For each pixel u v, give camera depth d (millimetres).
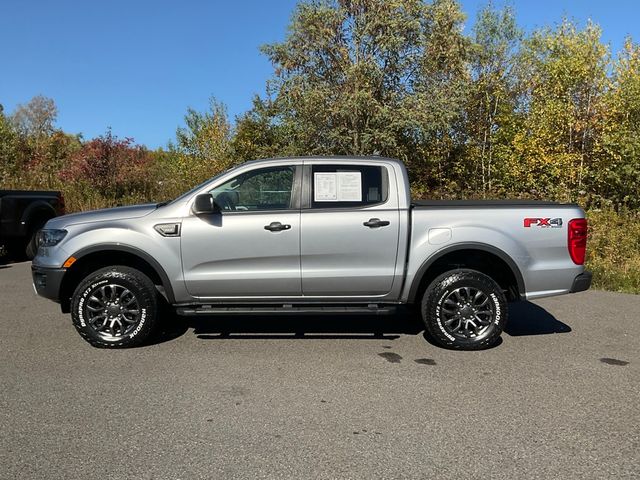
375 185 5242
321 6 13875
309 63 14391
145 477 2939
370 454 3195
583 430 3512
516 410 3824
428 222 5148
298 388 4234
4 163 19484
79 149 19844
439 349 5246
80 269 5453
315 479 2926
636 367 4734
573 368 4707
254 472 2994
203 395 4086
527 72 16953
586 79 15406
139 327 5184
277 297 5234
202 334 5734
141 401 3971
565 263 5219
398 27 13867
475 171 17094
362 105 13453
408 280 5184
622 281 8703
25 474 2963
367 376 4504
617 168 14742
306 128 14422
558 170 15594
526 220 5180
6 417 3693
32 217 10922
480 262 5516
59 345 5328
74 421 3633
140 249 5121
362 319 6391
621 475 2965
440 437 3412
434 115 13852
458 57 14461
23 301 7273
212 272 5156
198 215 5152
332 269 5152
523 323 6273
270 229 5102
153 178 18094
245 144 17875
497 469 3027
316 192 5215
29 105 49938
